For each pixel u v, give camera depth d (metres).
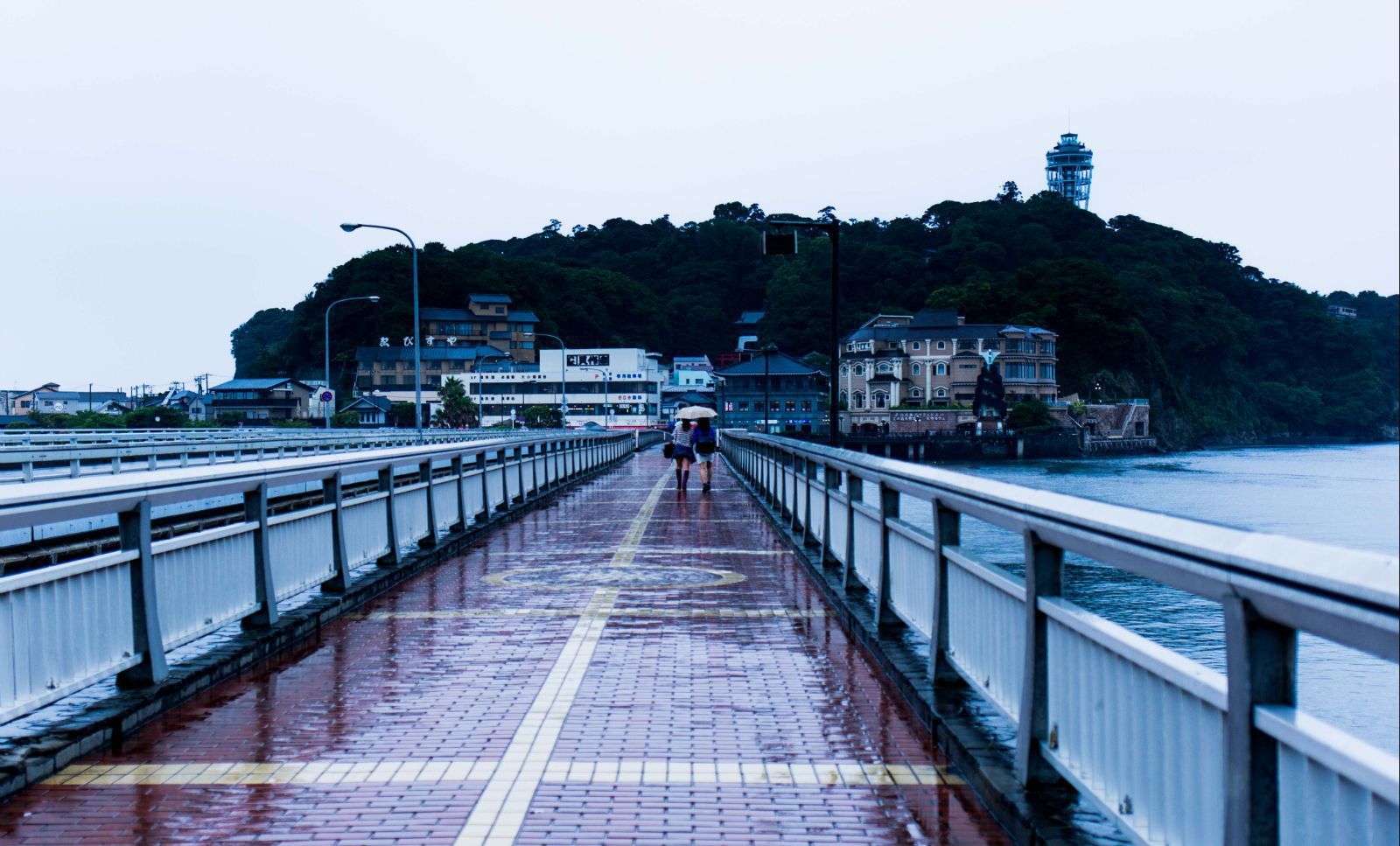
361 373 143.12
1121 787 3.55
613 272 188.38
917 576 6.80
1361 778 2.17
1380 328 178.38
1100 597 25.36
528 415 131.00
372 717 6.09
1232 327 167.00
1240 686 2.65
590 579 11.66
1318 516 55.78
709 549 14.59
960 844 4.23
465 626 8.92
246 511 7.91
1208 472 95.12
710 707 6.34
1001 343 133.00
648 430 86.00
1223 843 2.75
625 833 4.34
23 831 4.34
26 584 5.04
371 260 158.75
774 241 22.02
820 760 5.32
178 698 6.35
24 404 146.50
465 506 15.36
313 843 4.23
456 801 4.71
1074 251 179.25
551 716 6.11
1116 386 146.25
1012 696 4.75
